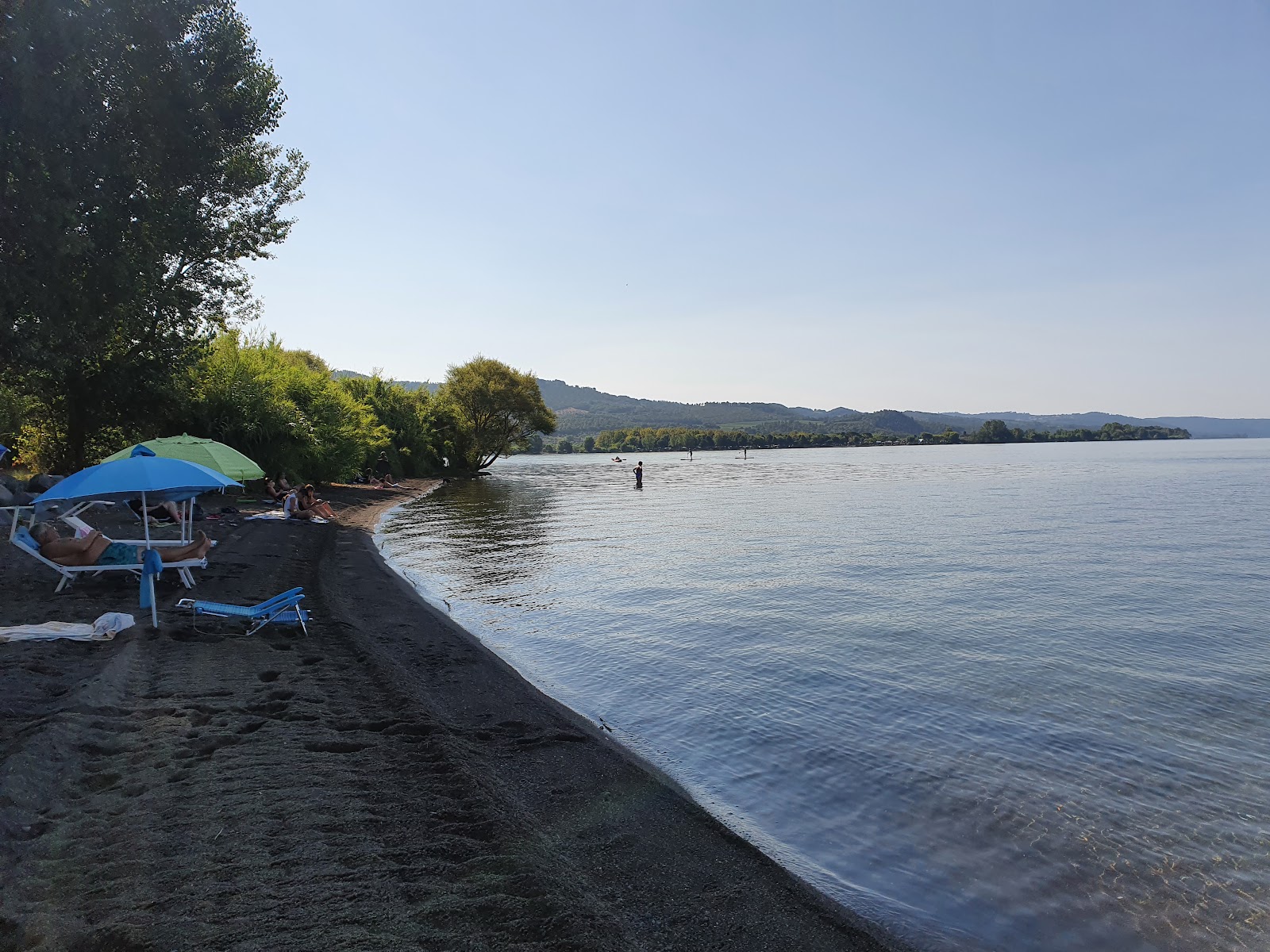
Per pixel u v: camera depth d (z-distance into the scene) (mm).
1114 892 5184
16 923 3854
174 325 24422
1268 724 8484
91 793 5449
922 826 6129
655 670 10555
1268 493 48062
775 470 90688
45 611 10039
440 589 16484
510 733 7676
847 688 9758
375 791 5797
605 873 5105
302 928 3932
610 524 30906
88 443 27203
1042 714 8805
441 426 68000
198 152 18422
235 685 8016
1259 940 4684
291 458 31438
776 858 5551
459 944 3902
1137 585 17516
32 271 16312
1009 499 45281
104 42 15914
